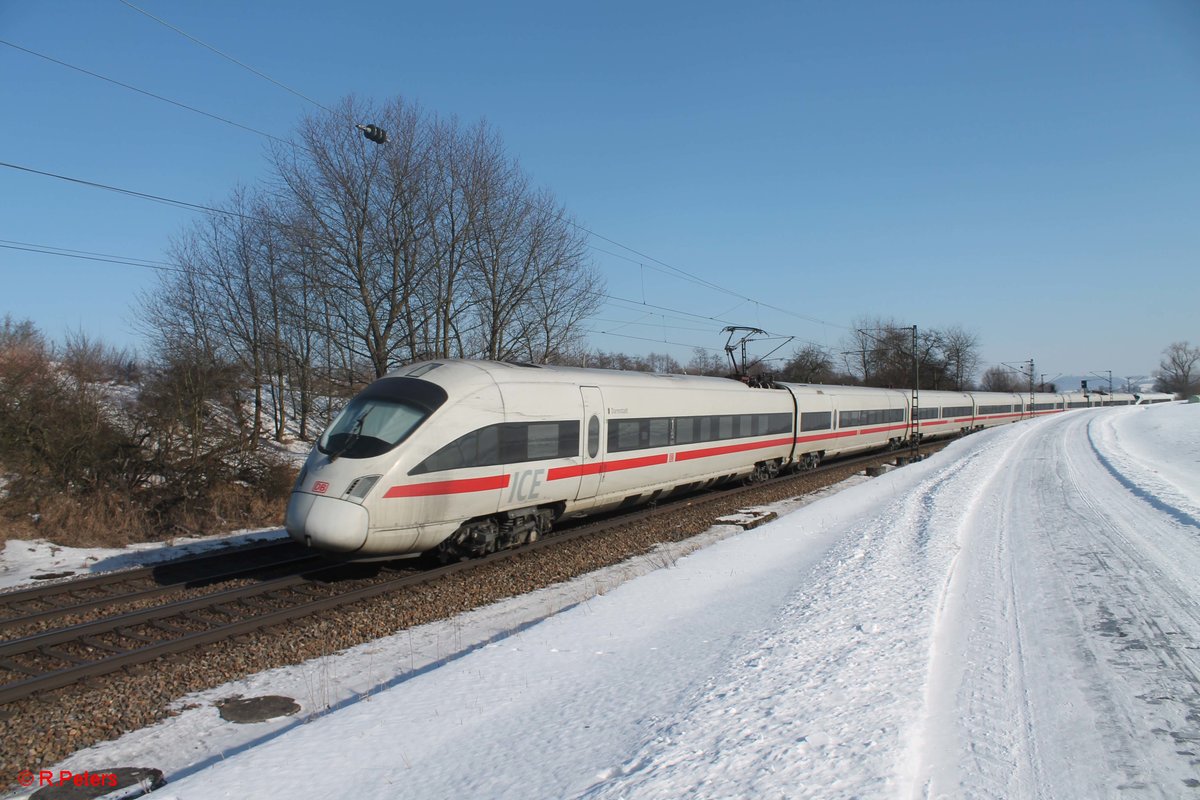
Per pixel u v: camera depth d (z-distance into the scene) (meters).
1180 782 4.22
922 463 28.28
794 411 23.00
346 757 4.87
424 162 24.12
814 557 11.04
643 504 17.89
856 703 4.96
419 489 10.48
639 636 7.47
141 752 5.72
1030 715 5.14
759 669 5.71
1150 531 12.73
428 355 24.77
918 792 3.96
